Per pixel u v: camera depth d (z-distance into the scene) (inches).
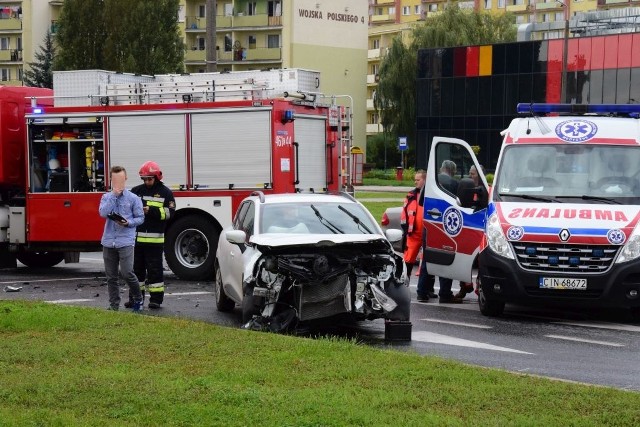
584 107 617.9
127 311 555.5
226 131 752.3
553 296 533.0
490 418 286.0
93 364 367.9
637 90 2588.6
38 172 794.2
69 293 678.5
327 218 517.3
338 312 468.4
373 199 1838.1
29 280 772.0
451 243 614.5
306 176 779.4
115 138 776.9
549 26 2891.2
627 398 314.5
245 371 350.9
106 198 547.5
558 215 544.7
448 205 618.5
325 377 343.3
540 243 534.0
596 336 496.1
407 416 286.0
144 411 292.2
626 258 526.3
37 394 314.3
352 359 376.2
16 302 542.0
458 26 3299.7
